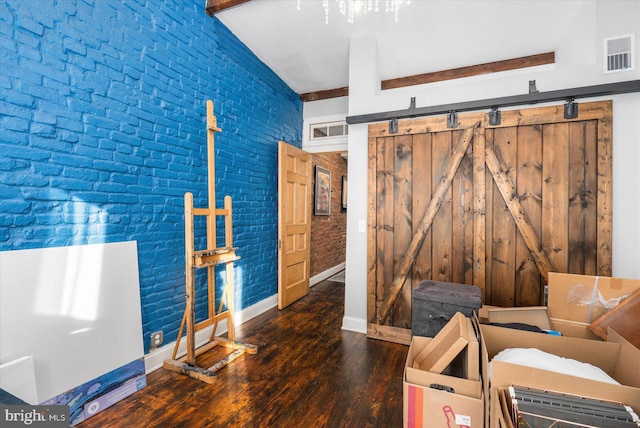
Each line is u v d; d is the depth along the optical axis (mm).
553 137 2312
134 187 2051
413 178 2717
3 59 1448
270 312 3504
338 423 1646
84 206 1773
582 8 2539
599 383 1016
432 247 2654
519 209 2393
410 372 1354
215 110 2793
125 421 1647
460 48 3234
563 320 1859
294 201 3945
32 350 1481
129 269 1958
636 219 2125
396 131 2756
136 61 2059
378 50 3230
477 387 1244
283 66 3641
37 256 1528
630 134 2141
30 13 1536
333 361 2334
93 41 1806
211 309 2445
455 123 2559
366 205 2920
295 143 4316
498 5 2549
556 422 938
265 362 2311
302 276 4148
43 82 1589
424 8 2598
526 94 2320
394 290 2758
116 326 1854
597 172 2207
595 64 2227
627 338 1603
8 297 1416
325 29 2914
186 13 2459
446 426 1270
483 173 2482
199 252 2172
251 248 3361
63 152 1677
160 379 2051
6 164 1465
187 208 2137
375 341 2725
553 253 2311
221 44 2854
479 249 2492
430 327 2066
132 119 2035
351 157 2975
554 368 1175
